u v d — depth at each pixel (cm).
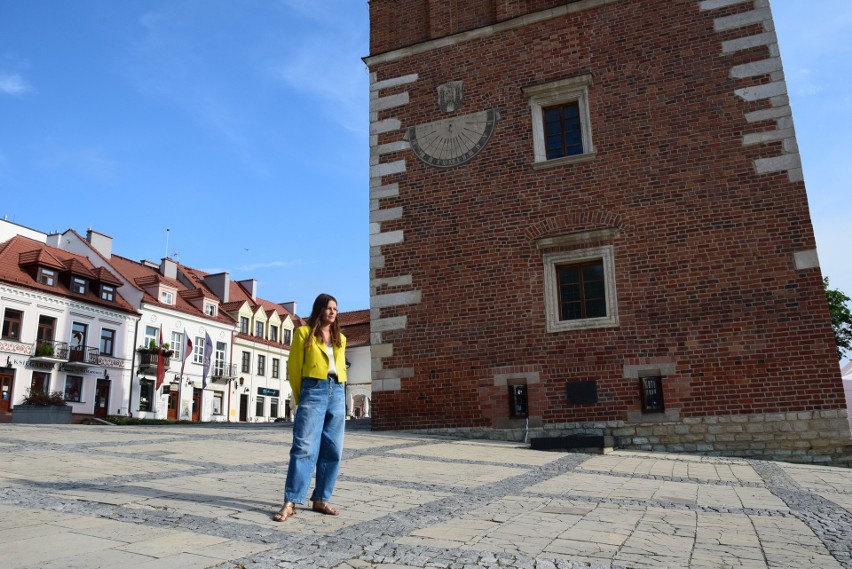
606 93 1473
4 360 3553
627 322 1351
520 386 1413
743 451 1230
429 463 911
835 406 1196
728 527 508
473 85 1596
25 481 602
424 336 1502
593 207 1426
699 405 1273
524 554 401
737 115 1366
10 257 3866
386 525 479
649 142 1416
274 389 5609
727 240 1320
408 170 1608
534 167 1488
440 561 379
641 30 1475
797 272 1264
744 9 1408
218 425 1978
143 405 4394
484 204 1517
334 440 514
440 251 1533
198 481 643
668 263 1348
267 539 419
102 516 464
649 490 717
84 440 1050
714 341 1288
